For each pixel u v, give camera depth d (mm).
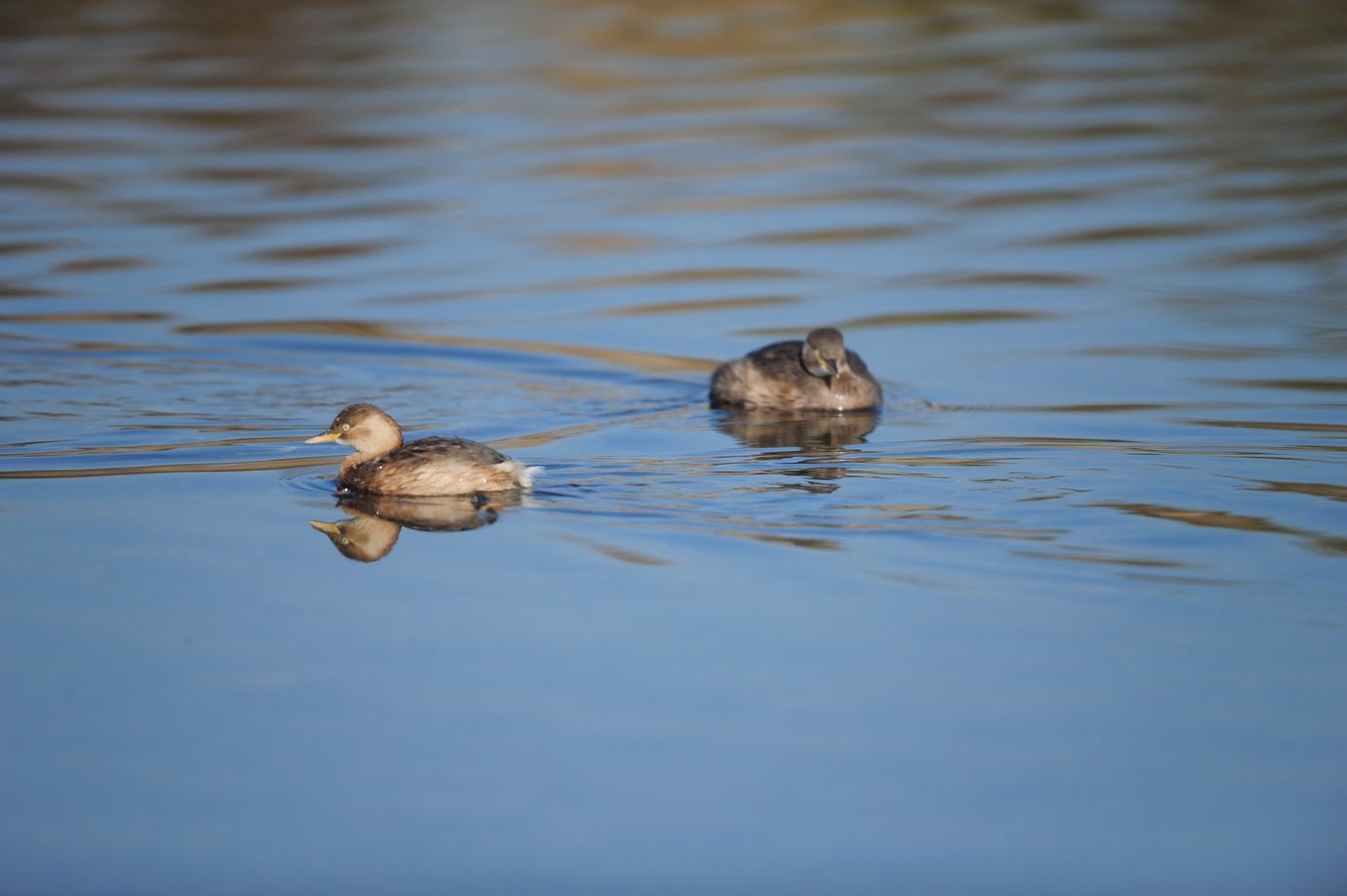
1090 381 18031
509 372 18844
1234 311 20828
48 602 11781
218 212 26188
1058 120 32469
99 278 22453
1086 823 8930
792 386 17219
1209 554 12391
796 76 37000
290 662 10805
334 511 13750
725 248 24359
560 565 12367
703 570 12227
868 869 8547
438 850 8711
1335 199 26203
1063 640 10977
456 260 23750
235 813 9062
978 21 43938
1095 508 13445
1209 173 28188
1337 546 12508
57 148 30516
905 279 22766
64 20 45188
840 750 9656
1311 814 8984
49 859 8664
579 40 41594
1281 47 39562
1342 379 17734
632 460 15172
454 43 41281
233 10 46375
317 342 19844
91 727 9961
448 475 14023
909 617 11367
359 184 28016
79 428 16297
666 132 31891
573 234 25094
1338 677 10430
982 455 15117
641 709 10125
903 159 29656
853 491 13992
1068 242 24406
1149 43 40594
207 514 13672
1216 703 10148
